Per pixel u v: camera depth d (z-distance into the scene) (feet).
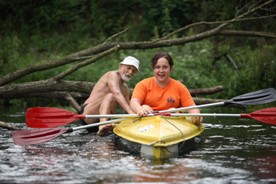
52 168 21.38
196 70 55.98
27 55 63.57
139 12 75.10
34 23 76.33
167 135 24.00
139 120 26.81
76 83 40.70
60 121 28.43
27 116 28.32
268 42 57.98
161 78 27.89
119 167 21.48
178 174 20.21
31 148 26.32
